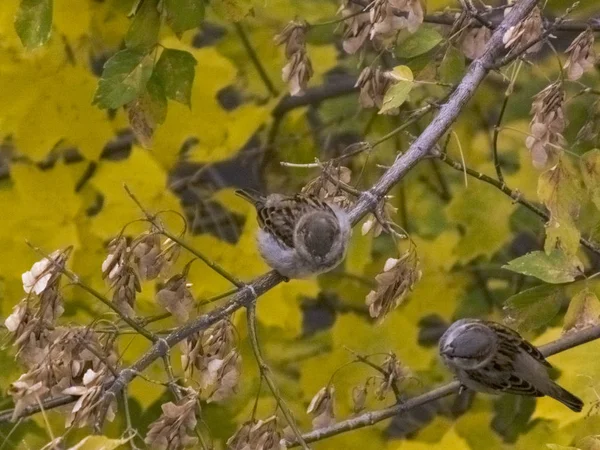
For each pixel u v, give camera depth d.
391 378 3.73
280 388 4.86
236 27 4.64
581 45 3.44
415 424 5.20
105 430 4.78
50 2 3.06
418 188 5.22
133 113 3.28
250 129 4.48
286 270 3.45
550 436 4.43
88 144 4.19
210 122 4.38
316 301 5.12
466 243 5.09
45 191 4.32
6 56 4.01
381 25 3.34
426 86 5.16
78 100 4.12
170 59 3.21
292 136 5.32
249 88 4.69
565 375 4.32
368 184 5.36
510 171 5.23
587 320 3.53
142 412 4.77
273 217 3.50
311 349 4.93
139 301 4.32
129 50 3.14
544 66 5.19
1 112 4.07
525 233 5.84
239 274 4.49
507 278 5.68
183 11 3.18
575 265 3.41
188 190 5.19
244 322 4.54
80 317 4.37
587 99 5.05
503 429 5.20
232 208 4.75
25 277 2.81
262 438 2.90
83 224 4.38
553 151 3.36
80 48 4.09
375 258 5.13
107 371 2.77
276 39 3.67
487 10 3.93
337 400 4.80
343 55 5.08
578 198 3.13
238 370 3.05
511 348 4.05
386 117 5.30
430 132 3.35
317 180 3.70
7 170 4.47
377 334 4.93
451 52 3.71
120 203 4.35
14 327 2.82
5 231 4.27
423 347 5.09
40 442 4.51
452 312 5.03
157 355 2.85
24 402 2.65
